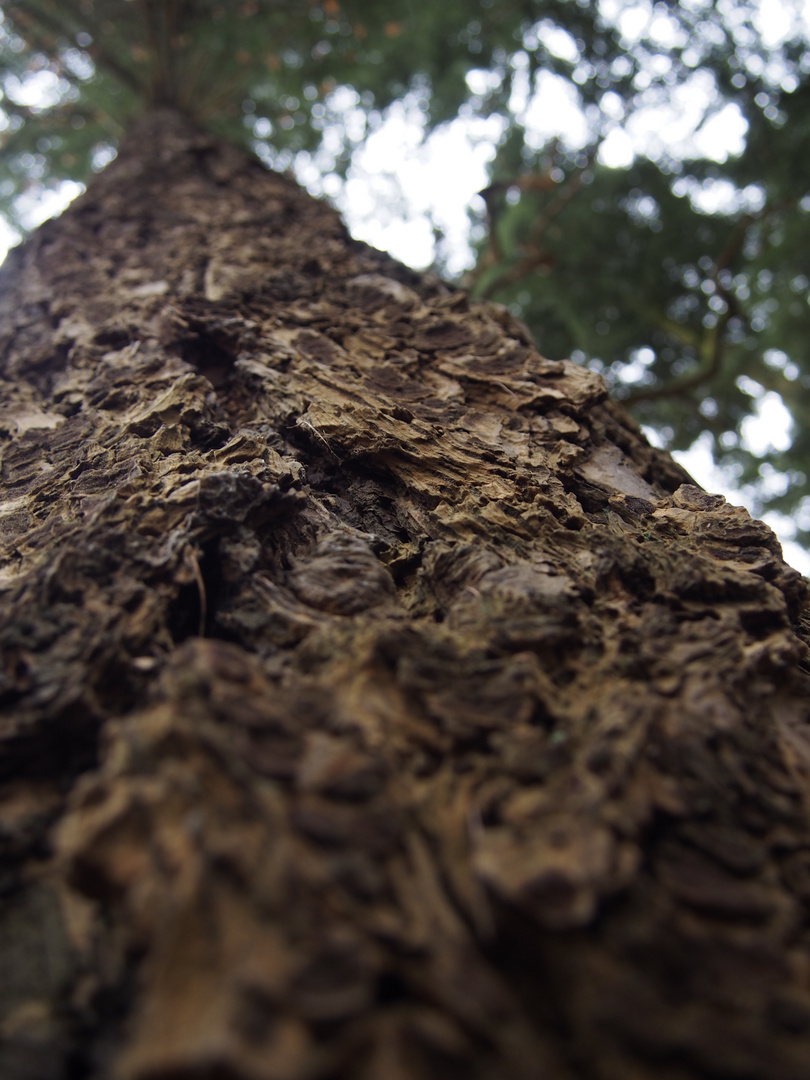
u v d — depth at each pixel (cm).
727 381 154
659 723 23
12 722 23
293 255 56
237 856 17
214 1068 14
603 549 30
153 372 41
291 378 40
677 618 27
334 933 16
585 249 154
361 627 25
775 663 26
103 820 18
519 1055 15
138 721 20
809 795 23
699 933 18
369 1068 15
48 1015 19
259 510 30
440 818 20
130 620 26
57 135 125
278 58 120
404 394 40
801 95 140
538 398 40
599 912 18
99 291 53
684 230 154
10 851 22
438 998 16
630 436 44
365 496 34
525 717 23
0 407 42
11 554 30
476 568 29
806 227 141
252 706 20
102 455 34
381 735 22
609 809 19
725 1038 16
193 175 74
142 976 18
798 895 20
